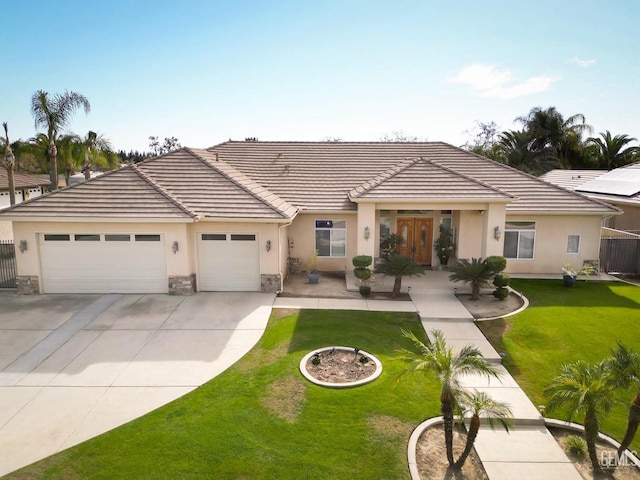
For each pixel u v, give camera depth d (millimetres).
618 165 48812
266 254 18312
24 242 17719
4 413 9914
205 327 14727
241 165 24109
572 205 21203
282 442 8836
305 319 15406
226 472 8031
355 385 10891
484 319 15812
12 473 8039
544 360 12828
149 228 17641
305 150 25703
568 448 9156
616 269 22594
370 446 8805
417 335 14375
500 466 8555
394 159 24734
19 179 38781
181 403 10219
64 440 8953
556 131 48531
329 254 21844
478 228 21719
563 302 17625
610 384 7984
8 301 17188
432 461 8594
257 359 12445
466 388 11219
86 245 17875
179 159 20891
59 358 12523
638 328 14953
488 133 56406
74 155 39375
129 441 8852
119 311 16125
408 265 17828
